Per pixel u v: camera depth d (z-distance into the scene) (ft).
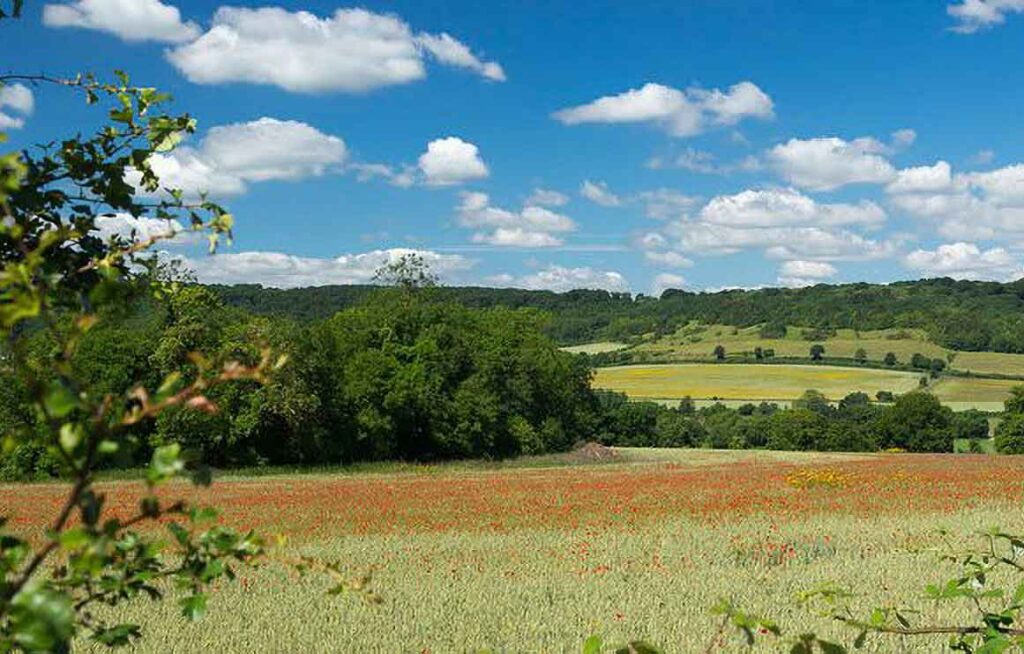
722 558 58.85
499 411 216.13
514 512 89.40
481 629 36.35
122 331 142.72
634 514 85.51
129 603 38.55
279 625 36.76
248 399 165.99
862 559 57.36
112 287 6.18
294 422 171.42
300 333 178.29
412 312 217.36
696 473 150.30
